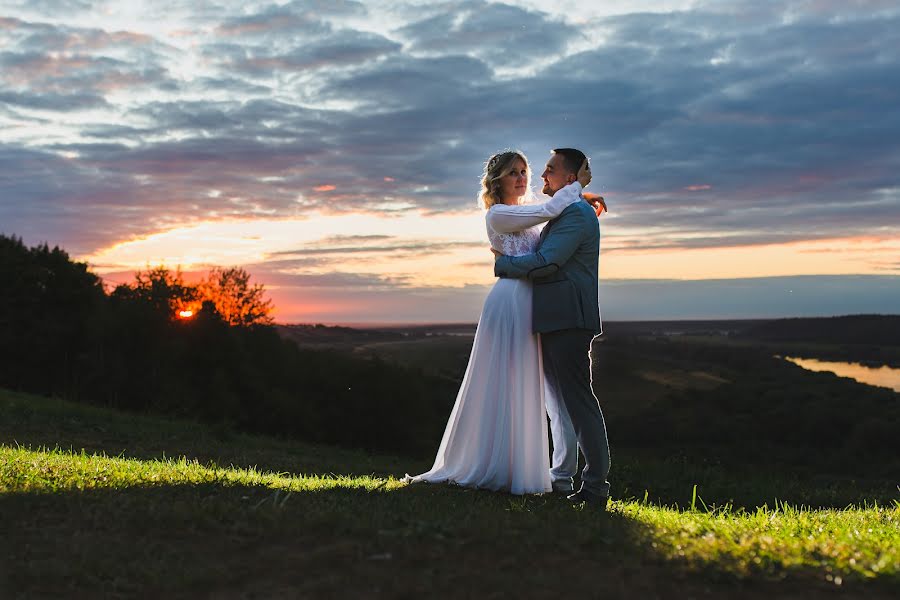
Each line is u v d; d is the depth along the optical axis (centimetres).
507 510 445
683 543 375
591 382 525
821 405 3022
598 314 527
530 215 524
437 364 5244
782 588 318
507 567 335
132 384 4278
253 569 331
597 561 345
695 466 1055
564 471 560
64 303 4641
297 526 383
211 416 4075
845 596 311
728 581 322
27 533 376
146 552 351
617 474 948
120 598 307
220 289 5512
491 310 549
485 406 543
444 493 507
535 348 539
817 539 420
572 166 548
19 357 4509
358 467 1231
